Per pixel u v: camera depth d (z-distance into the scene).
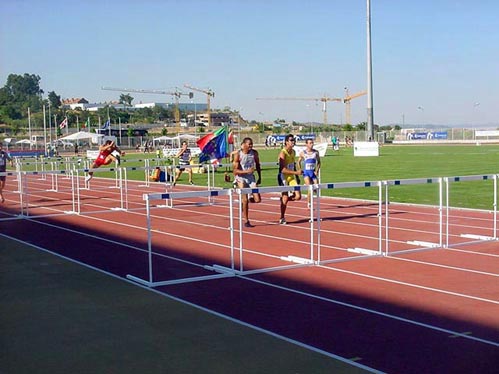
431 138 89.62
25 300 8.22
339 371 5.59
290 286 8.84
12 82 133.88
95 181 31.48
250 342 6.44
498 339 6.45
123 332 6.84
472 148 62.06
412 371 5.58
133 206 19.50
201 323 7.12
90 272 9.88
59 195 23.92
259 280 9.23
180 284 9.03
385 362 5.81
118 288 8.82
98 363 5.91
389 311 7.52
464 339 6.46
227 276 9.48
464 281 9.05
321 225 14.78
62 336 6.72
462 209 17.28
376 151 50.06
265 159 45.94
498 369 5.61
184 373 5.62
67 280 9.34
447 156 46.59
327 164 39.91
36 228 14.76
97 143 83.38
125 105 174.00
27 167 46.22
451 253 11.21
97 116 131.25
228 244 12.30
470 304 7.81
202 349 6.25
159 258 10.96
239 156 14.26
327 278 9.32
